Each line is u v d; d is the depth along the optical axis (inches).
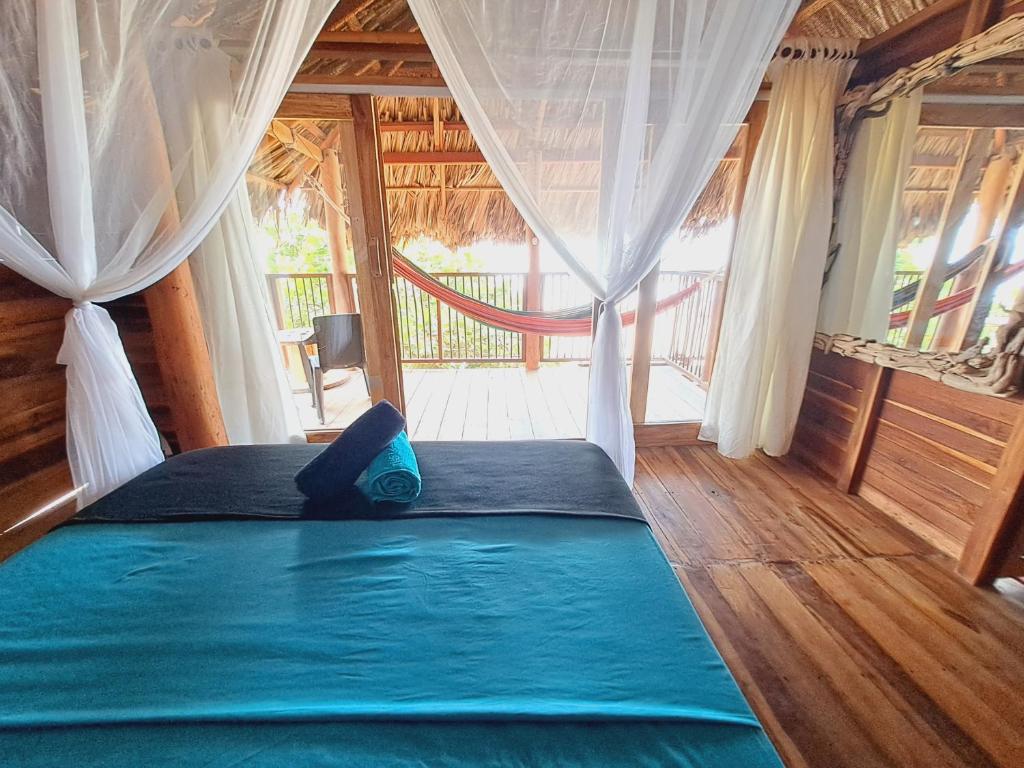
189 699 28.4
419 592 37.5
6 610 35.2
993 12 63.1
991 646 54.5
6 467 70.8
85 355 63.0
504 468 57.7
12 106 50.2
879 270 83.9
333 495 50.1
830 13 81.3
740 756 25.1
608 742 25.9
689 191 63.1
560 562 40.9
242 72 58.5
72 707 27.8
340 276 134.0
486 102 58.9
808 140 82.7
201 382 83.7
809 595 62.6
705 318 137.0
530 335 163.2
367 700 28.3
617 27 55.7
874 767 41.9
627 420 80.6
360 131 84.6
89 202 58.1
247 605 36.1
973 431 66.1
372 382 102.2
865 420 83.9
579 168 64.3
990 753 43.1
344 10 73.4
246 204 87.0
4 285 70.2
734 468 99.0
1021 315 60.0
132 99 58.1
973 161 67.9
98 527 45.5
